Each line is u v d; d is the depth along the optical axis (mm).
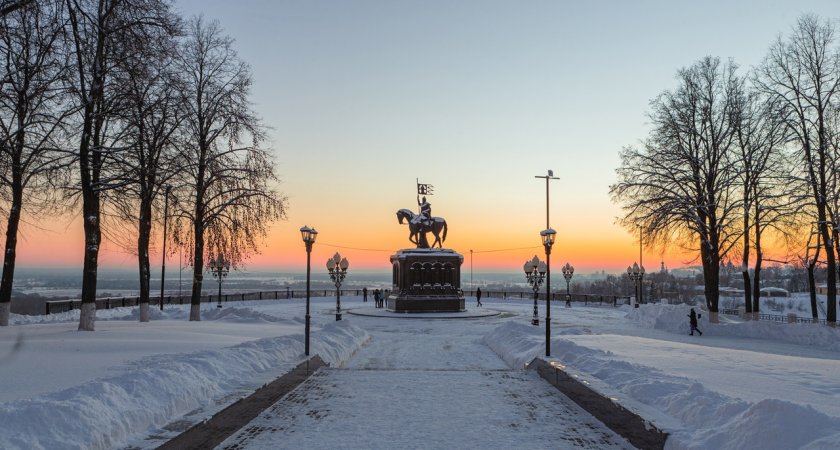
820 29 32031
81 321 21500
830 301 31172
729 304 79062
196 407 9703
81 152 21359
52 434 6688
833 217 31047
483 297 77875
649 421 8477
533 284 37094
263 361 14422
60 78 19125
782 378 11516
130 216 25625
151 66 21000
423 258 48156
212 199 29453
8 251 24688
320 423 10648
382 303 54906
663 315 35750
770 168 34156
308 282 17859
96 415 7406
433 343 27344
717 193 34438
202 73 29859
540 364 16500
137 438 7695
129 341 17078
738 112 33812
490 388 14359
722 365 13680
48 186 22609
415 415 11320
